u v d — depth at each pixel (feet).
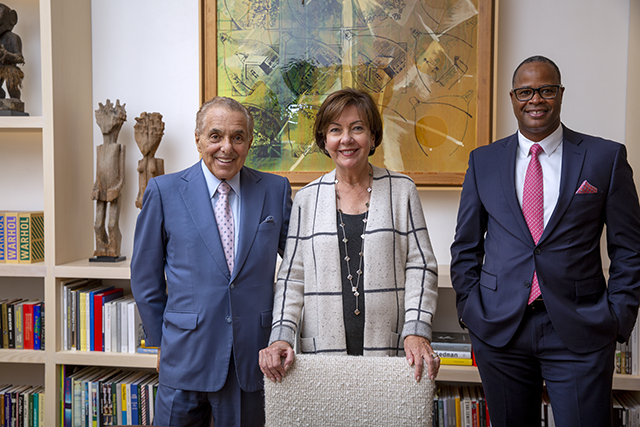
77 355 7.64
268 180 5.62
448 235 8.29
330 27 8.05
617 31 7.84
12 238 7.83
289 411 3.91
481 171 5.66
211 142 4.97
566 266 5.00
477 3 7.77
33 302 8.06
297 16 8.09
